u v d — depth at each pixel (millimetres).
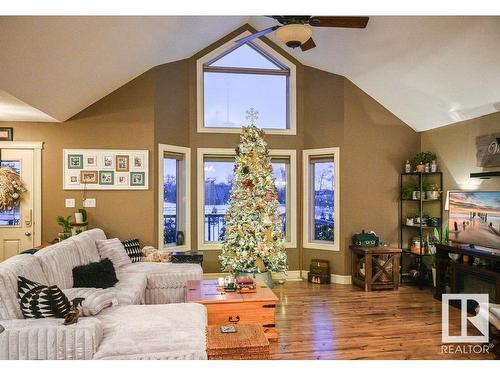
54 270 3195
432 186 5844
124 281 3949
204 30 5484
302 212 6492
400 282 6086
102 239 4816
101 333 2512
